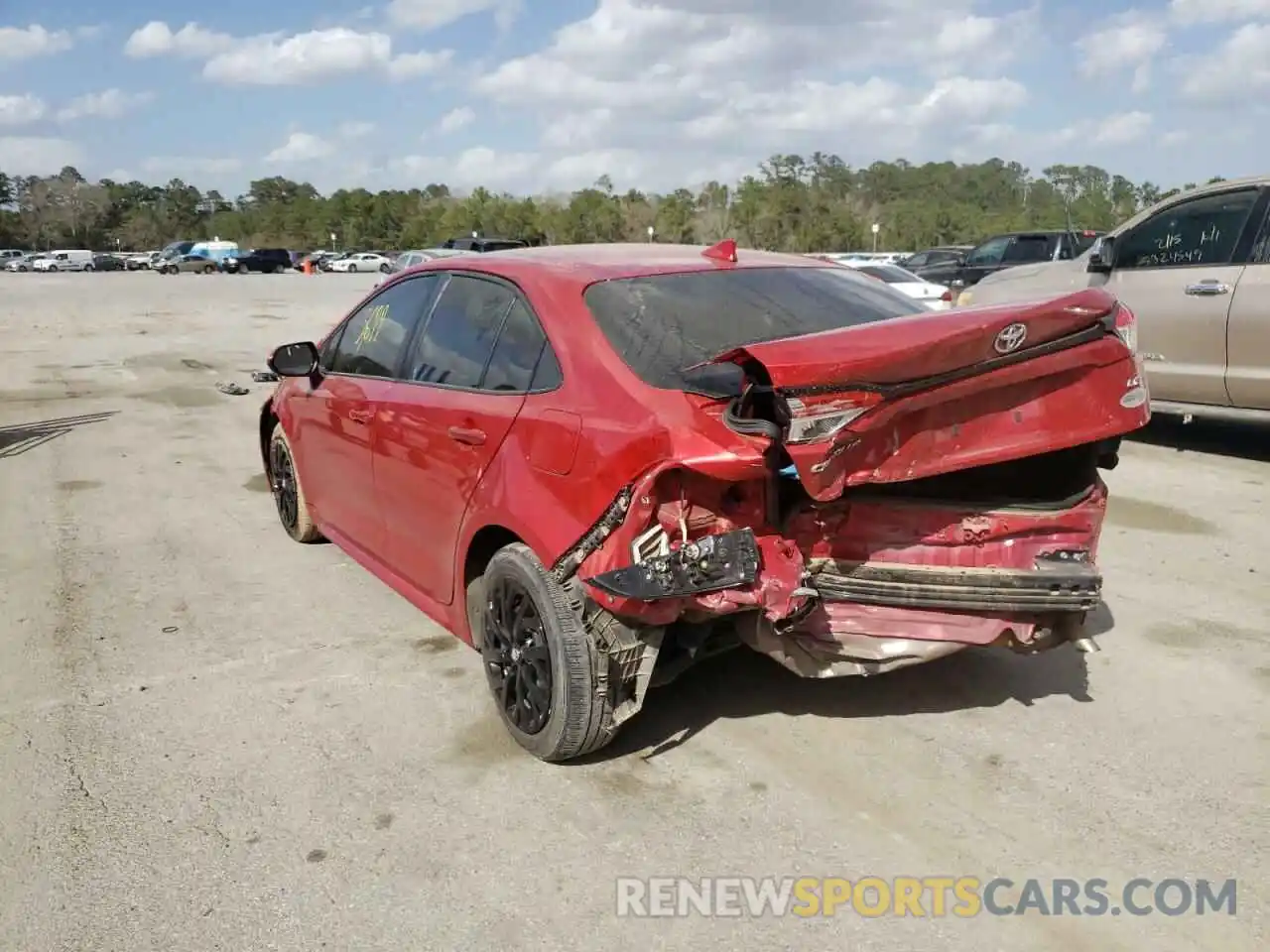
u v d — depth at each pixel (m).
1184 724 3.89
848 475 3.04
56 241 119.06
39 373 14.44
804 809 3.34
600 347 3.52
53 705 4.11
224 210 136.88
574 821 3.29
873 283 4.50
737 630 3.47
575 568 3.33
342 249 107.88
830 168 122.56
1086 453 3.56
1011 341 3.03
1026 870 3.03
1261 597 5.22
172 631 4.87
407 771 3.61
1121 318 3.29
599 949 2.73
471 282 4.32
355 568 5.77
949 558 3.46
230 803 3.41
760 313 3.82
